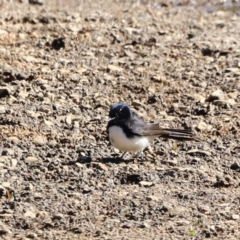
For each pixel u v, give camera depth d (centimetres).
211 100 1675
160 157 1420
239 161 1398
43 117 1573
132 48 1964
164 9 2406
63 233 1141
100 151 1441
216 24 2211
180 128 1538
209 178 1322
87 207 1221
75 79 1761
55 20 2123
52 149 1444
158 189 1283
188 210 1208
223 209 1209
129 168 1358
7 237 1127
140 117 1533
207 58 1914
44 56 1883
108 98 1680
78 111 1609
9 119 1552
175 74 1812
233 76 1806
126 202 1233
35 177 1323
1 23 2059
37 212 1202
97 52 1928
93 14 2233
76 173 1334
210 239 1116
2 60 1836
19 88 1706
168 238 1119
